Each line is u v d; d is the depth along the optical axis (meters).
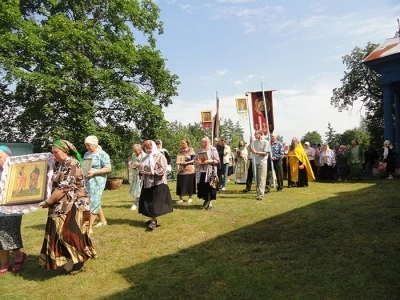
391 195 9.15
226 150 12.95
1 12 17.75
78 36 18.83
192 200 10.27
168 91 23.53
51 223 4.86
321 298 3.88
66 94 18.42
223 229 6.93
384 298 3.75
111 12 22.02
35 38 17.81
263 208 8.48
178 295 4.29
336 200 9.01
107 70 19.91
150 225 7.11
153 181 6.91
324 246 5.54
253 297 4.05
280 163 11.88
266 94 12.16
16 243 5.25
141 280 4.82
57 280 4.93
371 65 17.17
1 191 4.94
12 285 4.85
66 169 4.89
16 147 19.30
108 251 6.05
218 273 4.83
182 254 5.71
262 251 5.57
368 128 36.22
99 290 4.59
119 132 22.02
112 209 9.55
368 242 5.52
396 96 19.94
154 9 23.91
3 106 21.03
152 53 22.47
